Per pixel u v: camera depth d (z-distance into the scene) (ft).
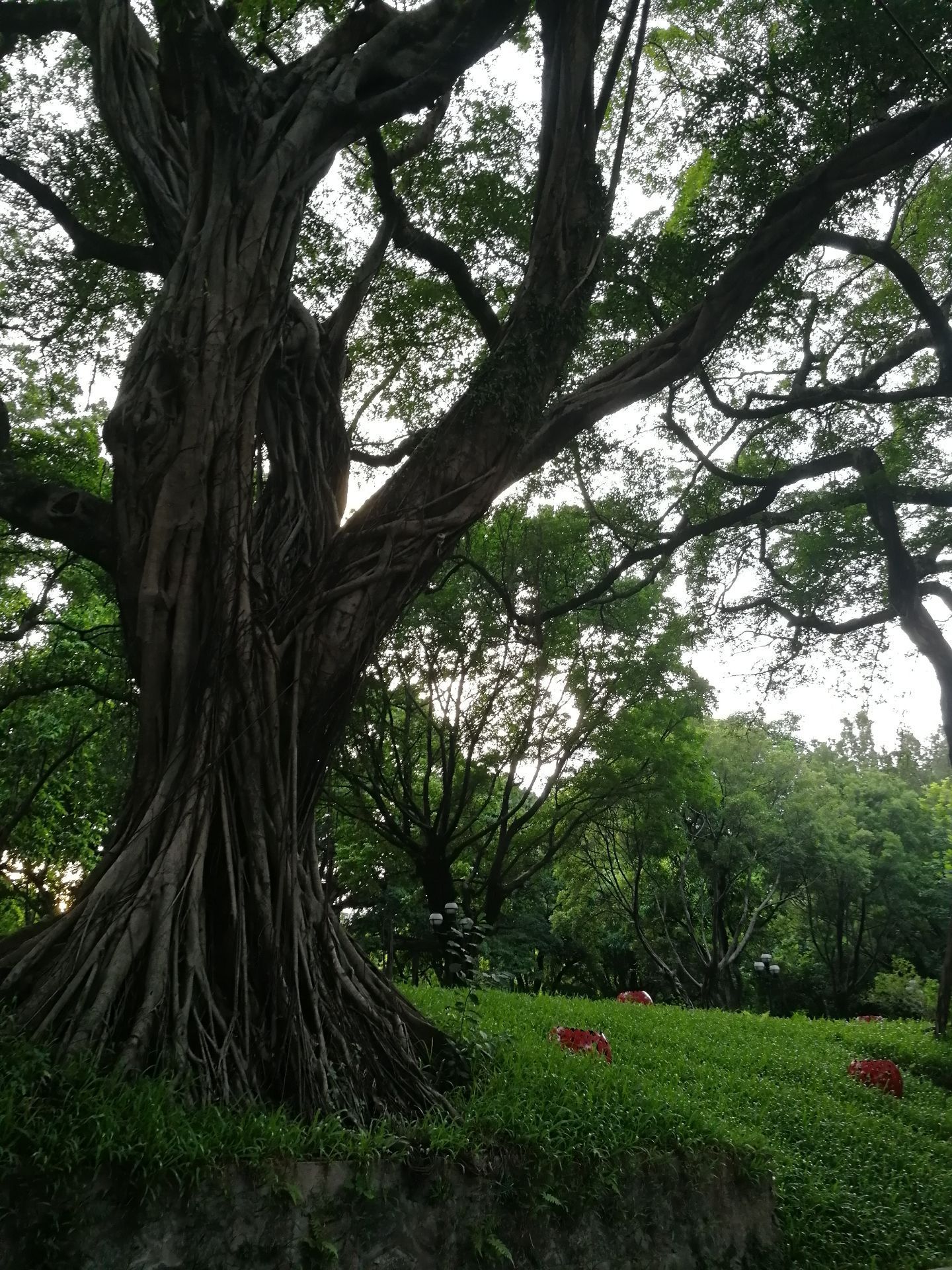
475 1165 16.37
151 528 19.90
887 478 52.70
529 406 25.18
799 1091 34.01
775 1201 22.11
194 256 21.77
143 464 20.43
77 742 66.18
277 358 24.68
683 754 87.04
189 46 21.79
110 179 38.32
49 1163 11.91
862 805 128.57
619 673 76.79
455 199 42.37
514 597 67.92
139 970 16.16
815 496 53.83
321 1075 16.72
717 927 113.60
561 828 97.45
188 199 23.85
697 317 28.76
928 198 50.57
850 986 121.49
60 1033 15.07
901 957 127.95
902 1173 27.40
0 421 24.82
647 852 110.01
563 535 68.03
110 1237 12.24
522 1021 35.65
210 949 17.44
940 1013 53.31
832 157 28.96
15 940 17.74
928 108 29.27
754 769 117.08
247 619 19.38
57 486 22.34
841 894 118.32
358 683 21.49
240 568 19.72
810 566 56.59
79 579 55.83
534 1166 17.12
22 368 44.83
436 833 76.79
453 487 23.79
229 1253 13.16
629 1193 18.58
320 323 27.53
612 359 44.16
